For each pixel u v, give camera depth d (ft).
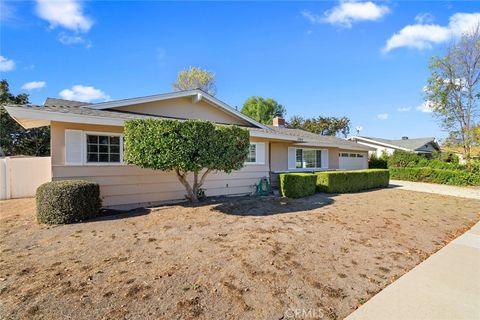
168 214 21.52
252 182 37.22
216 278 11.07
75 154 23.81
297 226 19.16
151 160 20.31
